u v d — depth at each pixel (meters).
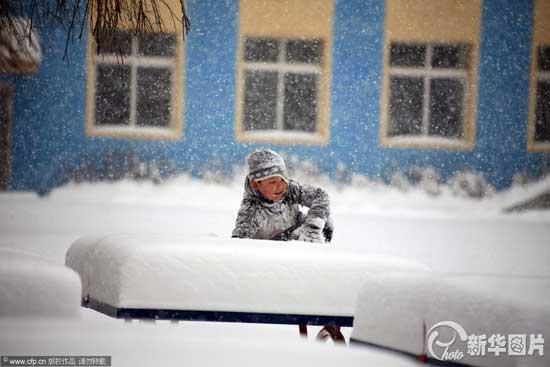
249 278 13.95
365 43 64.44
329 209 17.62
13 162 61.22
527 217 60.78
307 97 64.06
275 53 64.12
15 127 61.41
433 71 64.69
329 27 64.25
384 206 60.75
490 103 64.44
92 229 44.41
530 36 64.62
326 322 14.13
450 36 64.75
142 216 51.03
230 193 61.44
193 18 63.41
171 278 13.75
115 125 62.62
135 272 13.68
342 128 63.81
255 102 63.81
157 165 62.25
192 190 61.31
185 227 46.31
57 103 61.84
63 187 61.19
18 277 11.35
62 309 11.42
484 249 40.91
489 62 64.69
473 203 62.41
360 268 14.31
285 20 64.00
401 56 64.75
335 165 63.34
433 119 64.44
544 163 64.06
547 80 64.81
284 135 63.53
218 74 63.53
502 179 63.72
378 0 64.44
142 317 13.65
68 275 11.53
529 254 39.75
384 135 63.88
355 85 64.19
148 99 63.03
